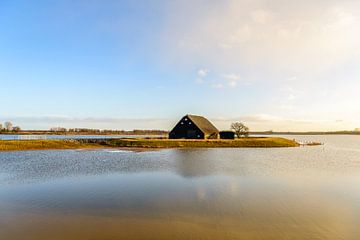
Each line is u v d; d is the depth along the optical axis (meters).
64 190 20.00
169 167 32.16
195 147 68.19
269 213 14.93
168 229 12.59
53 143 63.03
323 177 26.83
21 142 59.97
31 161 37.44
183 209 15.53
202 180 24.14
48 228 12.61
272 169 31.67
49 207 15.78
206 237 11.74
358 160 44.84
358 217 14.45
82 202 16.80
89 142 68.56
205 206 16.12
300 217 14.36
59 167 31.70
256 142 77.75
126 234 12.00
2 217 14.05
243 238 11.71
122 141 70.00
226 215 14.54
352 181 24.72
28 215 14.40
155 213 14.82
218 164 35.47
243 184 22.59
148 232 12.23
